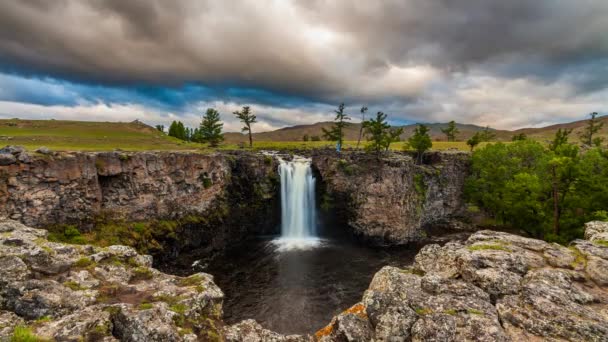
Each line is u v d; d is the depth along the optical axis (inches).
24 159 1073.5
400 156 2437.3
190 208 1697.8
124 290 533.0
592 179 1478.8
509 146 2401.6
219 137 3686.0
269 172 2171.5
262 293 1311.5
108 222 1323.8
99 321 414.3
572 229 1456.7
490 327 412.5
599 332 394.6
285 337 504.7
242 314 1143.6
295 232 2303.2
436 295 493.7
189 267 1578.5
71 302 461.7
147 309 452.1
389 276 555.5
